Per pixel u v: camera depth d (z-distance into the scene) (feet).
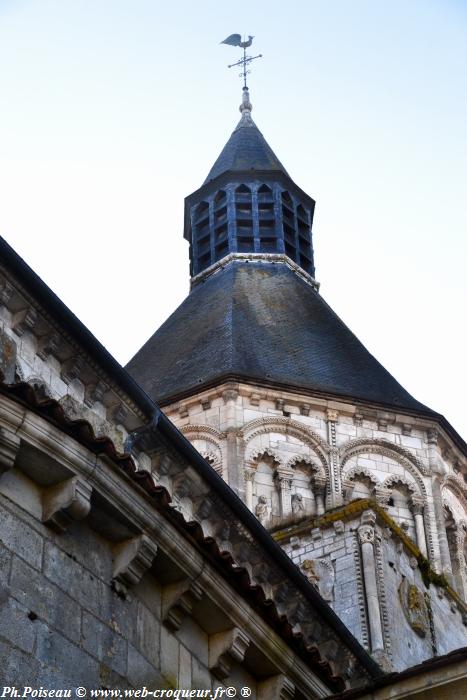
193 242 175.63
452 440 138.31
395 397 139.74
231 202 175.52
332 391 136.26
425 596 104.94
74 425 43.88
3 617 40.32
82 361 65.26
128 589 45.93
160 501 46.50
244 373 133.90
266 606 50.57
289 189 179.63
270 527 110.42
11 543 41.70
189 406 132.98
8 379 59.26
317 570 100.73
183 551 47.21
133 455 66.08
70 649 42.32
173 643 47.60
